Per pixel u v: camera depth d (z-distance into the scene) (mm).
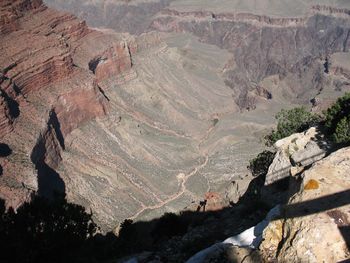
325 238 19484
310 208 20766
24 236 29203
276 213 25828
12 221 30328
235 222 38156
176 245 35500
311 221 20141
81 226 32531
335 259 18969
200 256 24312
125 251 42906
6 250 27875
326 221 19969
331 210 20328
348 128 38531
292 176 26812
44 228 30438
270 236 21438
